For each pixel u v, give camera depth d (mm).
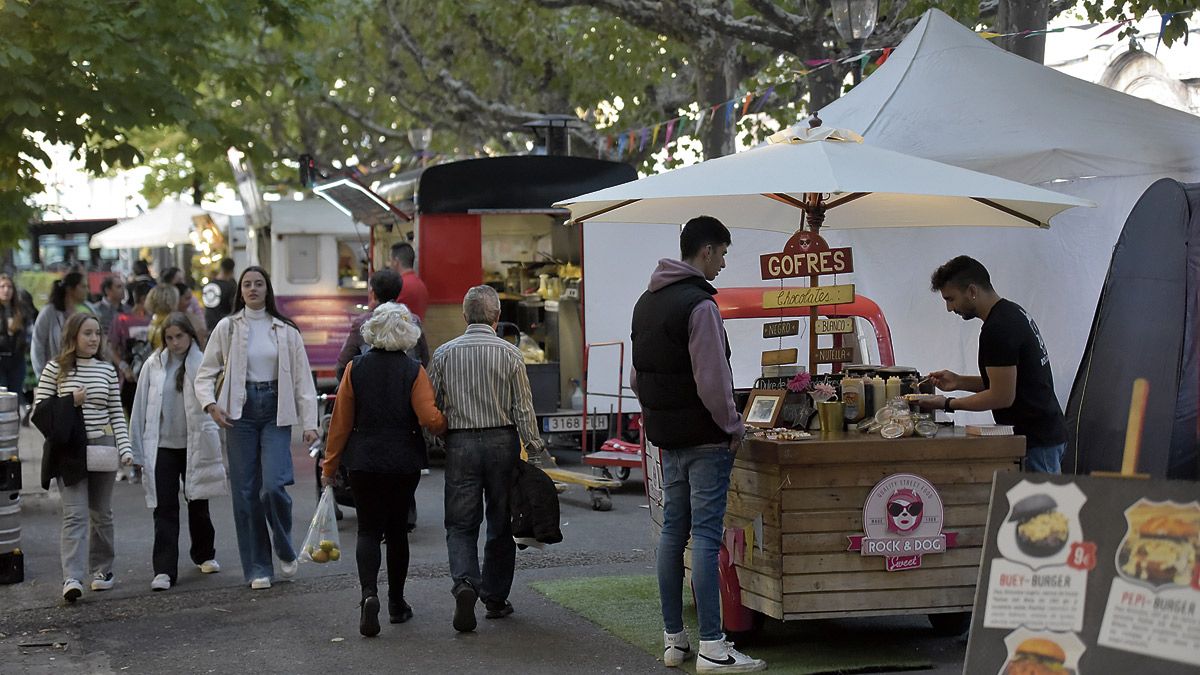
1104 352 6992
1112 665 3777
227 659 6656
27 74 12930
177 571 8562
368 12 24875
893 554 6148
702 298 5934
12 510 8688
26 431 19859
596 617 7234
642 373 6113
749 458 6246
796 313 8773
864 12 11234
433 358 7180
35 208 18828
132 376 13891
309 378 8359
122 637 7176
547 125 17516
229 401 8148
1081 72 18891
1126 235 7125
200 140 14664
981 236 10023
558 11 23500
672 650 6254
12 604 8055
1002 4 11961
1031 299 9750
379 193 17547
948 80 10016
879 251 10445
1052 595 3926
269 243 22172
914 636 6707
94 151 13883
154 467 8430
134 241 28297
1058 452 6559
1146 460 6465
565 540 9734
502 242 15758
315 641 6949
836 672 6020
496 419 7051
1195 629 3662
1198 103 17219
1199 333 6441
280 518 8398
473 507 7062
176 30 13672
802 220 7547
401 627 7191
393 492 7031
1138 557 3801
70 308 14273
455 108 24844
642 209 7953
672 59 23094
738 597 6477
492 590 7281
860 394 6469
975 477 6246
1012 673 3928
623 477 12711
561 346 14531
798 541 6102
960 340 10148
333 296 20547
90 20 12836
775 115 20688
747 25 16125
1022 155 9312
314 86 15812
